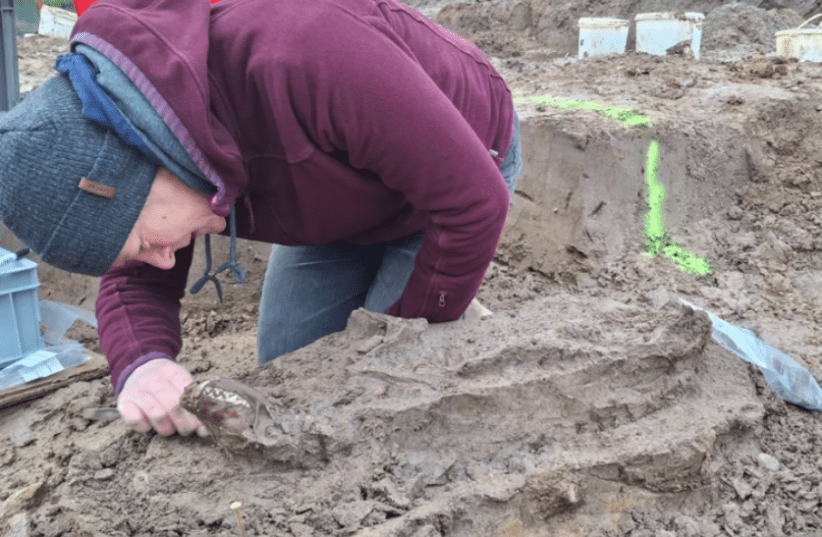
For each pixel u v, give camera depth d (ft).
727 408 6.16
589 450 5.63
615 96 13.80
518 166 6.61
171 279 5.98
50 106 4.08
